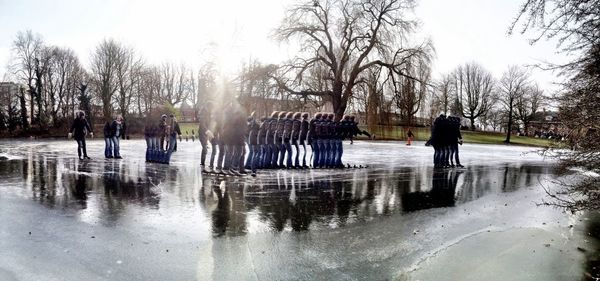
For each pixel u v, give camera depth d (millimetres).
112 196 8094
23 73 53375
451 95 75000
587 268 4836
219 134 12117
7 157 17125
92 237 5309
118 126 16781
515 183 11969
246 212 7004
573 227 6879
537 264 4930
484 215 7520
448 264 4809
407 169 15039
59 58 56688
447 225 6637
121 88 55375
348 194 9102
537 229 6617
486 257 5109
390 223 6578
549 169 16906
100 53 53344
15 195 7965
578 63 5035
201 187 9445
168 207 7211
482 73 75875
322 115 14492
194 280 4059
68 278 3992
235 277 4184
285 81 34312
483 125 80625
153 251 4855
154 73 71000
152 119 15039
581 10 4738
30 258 4492
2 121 52344
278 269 4457
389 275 4402
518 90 53156
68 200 7582
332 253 5035
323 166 14602
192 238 5414
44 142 33719
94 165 13906
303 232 5895
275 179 11180
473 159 22531
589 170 4879
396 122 32406
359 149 28141
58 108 56938
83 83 56812
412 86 31328
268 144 13656
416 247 5402
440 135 16172
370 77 32750
